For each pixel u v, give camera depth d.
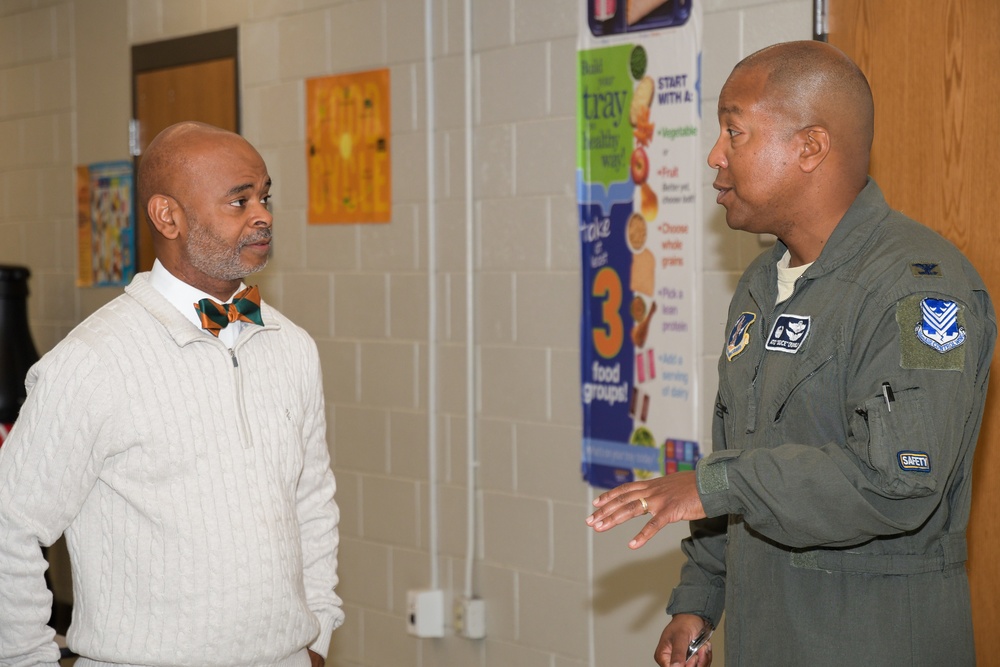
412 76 4.08
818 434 1.80
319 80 4.43
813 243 1.88
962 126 2.76
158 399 1.95
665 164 3.33
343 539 4.44
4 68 5.82
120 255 5.29
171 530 1.93
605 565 3.56
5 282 4.86
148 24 5.11
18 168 5.80
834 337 1.78
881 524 1.64
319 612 2.22
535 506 3.77
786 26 3.05
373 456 4.30
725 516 2.12
